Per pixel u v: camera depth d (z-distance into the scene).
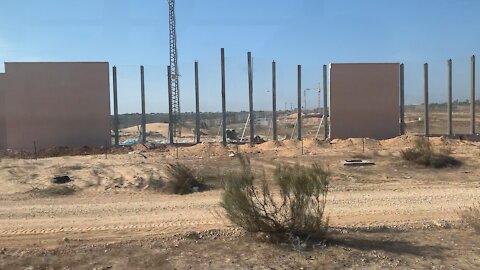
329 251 7.56
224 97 31.38
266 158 22.62
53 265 7.05
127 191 14.95
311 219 8.13
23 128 29.97
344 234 8.81
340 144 27.47
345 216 10.62
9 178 17.05
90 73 30.33
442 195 13.45
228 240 8.37
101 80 30.42
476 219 9.49
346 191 14.26
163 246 8.03
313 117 44.06
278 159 22.20
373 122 31.31
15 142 29.91
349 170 18.97
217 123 40.50
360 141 27.72
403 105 31.97
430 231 9.11
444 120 39.72
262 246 7.89
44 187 15.48
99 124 30.38
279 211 8.19
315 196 8.26
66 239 8.72
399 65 31.62
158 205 12.50
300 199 8.11
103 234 9.21
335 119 31.16
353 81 31.25
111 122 33.34
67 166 19.66
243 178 8.40
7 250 7.95
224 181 8.95
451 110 31.81
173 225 9.96
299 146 27.22
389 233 8.95
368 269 6.68
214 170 18.47
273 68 31.42
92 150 28.48
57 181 16.41
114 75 31.06
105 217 10.98
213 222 10.17
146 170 18.20
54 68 30.19
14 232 9.52
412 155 20.84
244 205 8.17
